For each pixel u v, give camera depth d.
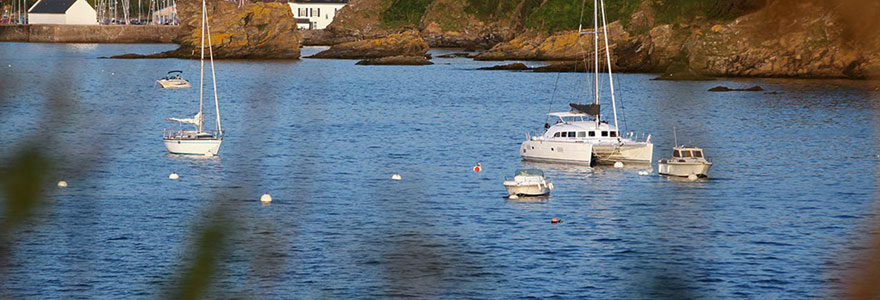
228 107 133.50
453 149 88.88
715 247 46.81
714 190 64.38
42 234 47.34
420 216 54.62
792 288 39.44
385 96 150.88
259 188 65.00
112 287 39.12
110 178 66.88
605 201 60.00
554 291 38.97
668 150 87.88
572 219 54.03
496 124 113.00
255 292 38.03
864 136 97.00
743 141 93.69
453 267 42.69
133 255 44.28
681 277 41.19
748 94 142.75
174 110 127.44
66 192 56.62
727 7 189.88
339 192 63.59
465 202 59.78
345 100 143.62
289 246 46.00
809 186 66.31
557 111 129.00
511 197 61.31
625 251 46.03
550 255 45.16
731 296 38.31
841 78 169.12
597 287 39.69
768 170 74.12
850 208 57.56
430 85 172.25
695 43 179.12
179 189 64.06
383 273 41.38
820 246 46.94
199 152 81.75
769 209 57.25
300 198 60.69
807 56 172.75
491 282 40.25
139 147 85.56
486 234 49.78
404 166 77.06
